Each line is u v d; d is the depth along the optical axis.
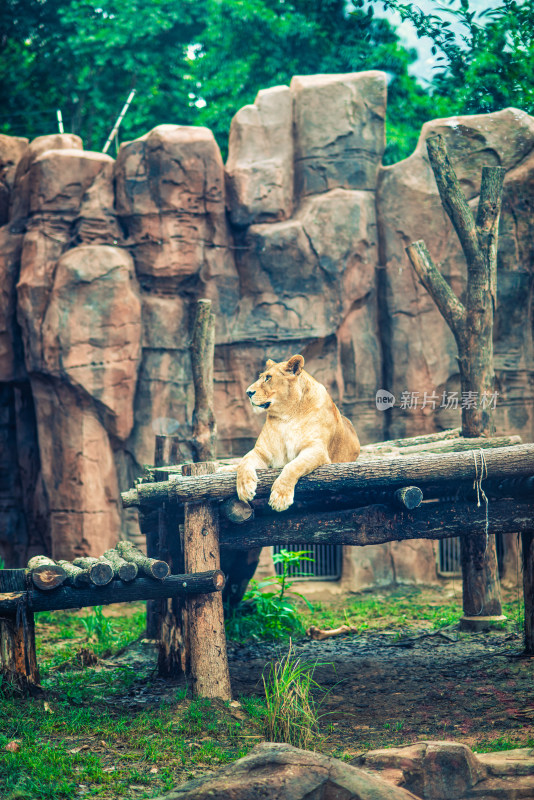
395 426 13.35
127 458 13.34
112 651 8.98
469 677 7.19
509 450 6.26
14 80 22.95
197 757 5.07
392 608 11.45
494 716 5.90
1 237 13.67
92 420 12.88
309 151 13.59
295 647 9.21
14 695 6.19
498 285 12.89
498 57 13.82
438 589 12.92
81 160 13.30
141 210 13.07
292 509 6.84
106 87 22.84
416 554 13.20
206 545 6.52
